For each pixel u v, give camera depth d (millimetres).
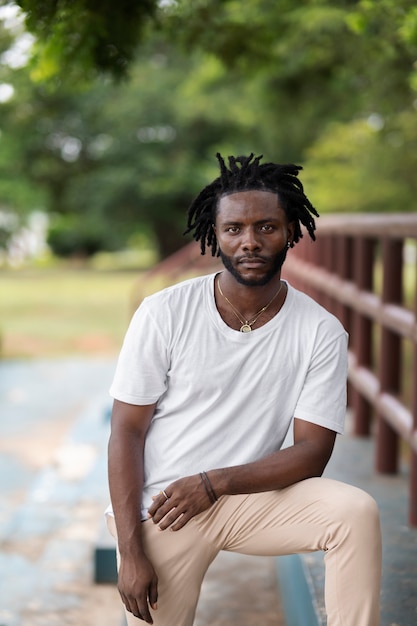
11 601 4297
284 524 2297
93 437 7250
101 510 5570
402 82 8008
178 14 5461
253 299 2316
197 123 30641
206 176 31172
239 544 2369
